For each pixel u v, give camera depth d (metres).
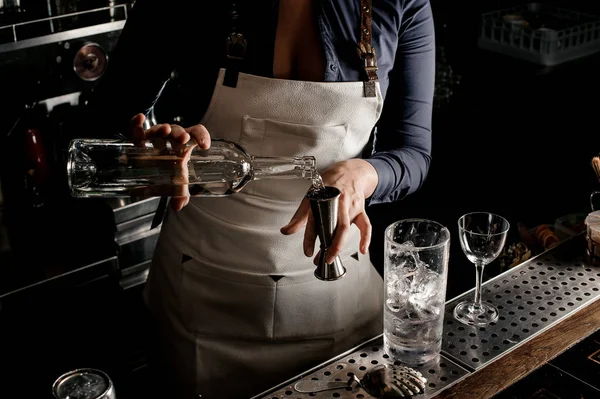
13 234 2.51
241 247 1.60
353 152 1.58
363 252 1.33
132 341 2.45
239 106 1.50
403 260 1.27
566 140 3.47
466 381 1.27
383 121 1.65
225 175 1.29
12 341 2.36
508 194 3.51
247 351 1.68
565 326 1.41
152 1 1.47
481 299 1.49
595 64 3.43
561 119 3.44
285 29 1.46
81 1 2.48
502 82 3.34
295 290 1.62
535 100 3.36
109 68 1.56
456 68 3.54
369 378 1.25
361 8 1.46
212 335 1.69
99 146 1.27
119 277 2.55
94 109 1.57
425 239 1.33
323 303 1.64
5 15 2.37
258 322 1.65
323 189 1.20
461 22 3.65
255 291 1.62
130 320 2.52
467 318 1.43
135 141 1.28
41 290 2.37
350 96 1.50
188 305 1.69
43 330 2.41
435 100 3.37
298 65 1.51
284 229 1.27
